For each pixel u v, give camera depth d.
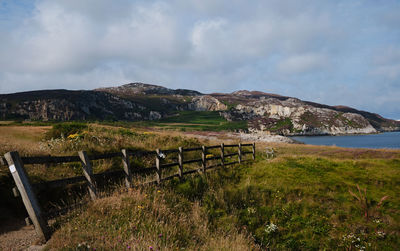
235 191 8.93
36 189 3.99
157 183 7.19
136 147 11.30
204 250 4.50
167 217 5.25
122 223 4.43
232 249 4.84
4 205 5.13
